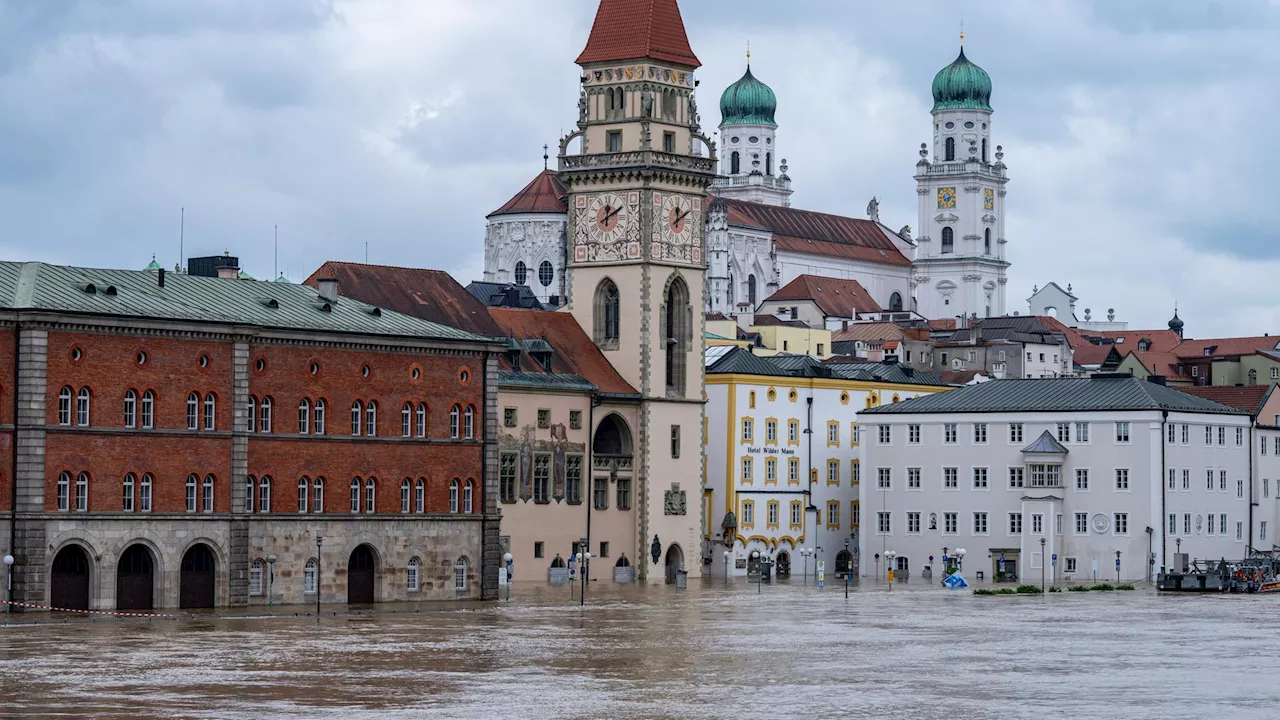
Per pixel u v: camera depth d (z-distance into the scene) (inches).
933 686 4451.3
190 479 6181.1
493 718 3949.3
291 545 6422.2
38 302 5905.5
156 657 4803.2
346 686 4338.1
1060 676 4633.4
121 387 6033.5
